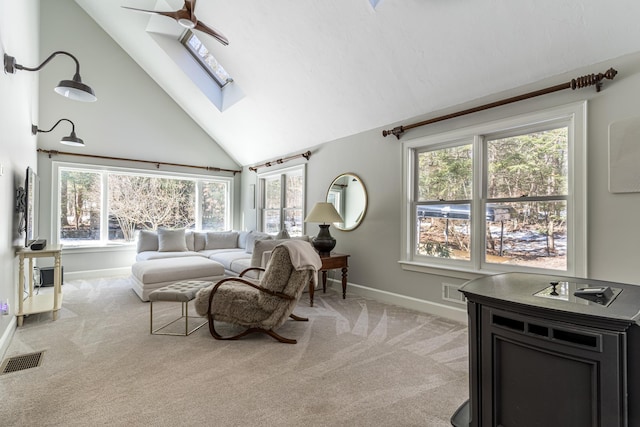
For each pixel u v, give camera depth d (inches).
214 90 213.8
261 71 165.8
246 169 270.7
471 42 104.3
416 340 104.7
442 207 135.5
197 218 257.6
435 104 130.8
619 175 86.9
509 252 115.1
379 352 95.6
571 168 99.4
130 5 172.2
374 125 157.6
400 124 146.8
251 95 187.5
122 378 79.1
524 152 111.7
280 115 189.9
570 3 84.2
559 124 103.0
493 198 119.1
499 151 118.3
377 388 75.5
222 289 107.1
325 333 111.0
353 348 98.4
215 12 146.5
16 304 122.2
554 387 43.7
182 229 224.8
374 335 109.1
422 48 114.1
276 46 146.2
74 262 202.7
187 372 82.6
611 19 82.4
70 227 203.9
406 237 143.9
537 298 48.2
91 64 207.6
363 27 118.1
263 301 103.3
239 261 176.6
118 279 202.1
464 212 128.2
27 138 138.9
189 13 113.7
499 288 54.9
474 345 52.2
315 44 134.6
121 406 67.2
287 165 220.2
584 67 93.4
